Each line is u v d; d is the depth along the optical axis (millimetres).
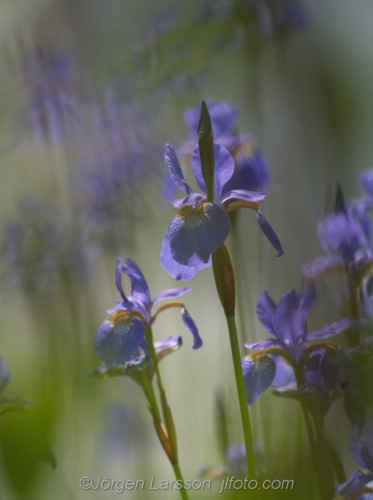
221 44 1990
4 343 1810
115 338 1549
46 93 2152
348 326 1552
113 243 2000
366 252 1595
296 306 1557
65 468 1730
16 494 1440
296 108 2174
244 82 2086
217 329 2727
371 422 1516
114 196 2021
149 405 1548
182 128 2154
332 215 1601
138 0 2445
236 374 1518
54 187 2064
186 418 2027
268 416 1559
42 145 2141
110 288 2074
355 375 1533
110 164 2059
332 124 2096
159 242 2193
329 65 2174
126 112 2102
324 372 1537
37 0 3123
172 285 2938
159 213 2141
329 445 1540
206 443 1847
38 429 1449
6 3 3227
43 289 1845
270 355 1569
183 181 1560
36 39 2422
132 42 2170
